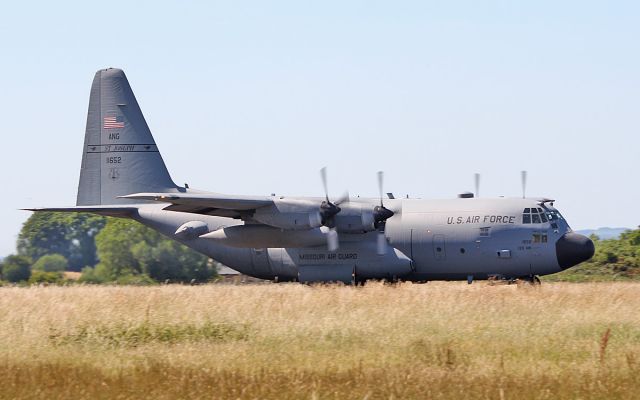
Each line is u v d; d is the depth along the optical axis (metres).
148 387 50.16
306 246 117.75
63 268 189.25
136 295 104.25
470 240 116.50
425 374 52.56
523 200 118.25
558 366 56.50
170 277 162.75
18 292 116.06
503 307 86.88
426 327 75.00
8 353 63.53
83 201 134.00
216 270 165.00
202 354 61.50
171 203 115.19
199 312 86.56
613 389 49.19
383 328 74.19
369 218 116.31
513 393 48.31
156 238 163.88
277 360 59.56
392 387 49.06
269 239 117.50
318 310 86.56
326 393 48.25
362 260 118.81
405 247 118.56
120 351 64.06
